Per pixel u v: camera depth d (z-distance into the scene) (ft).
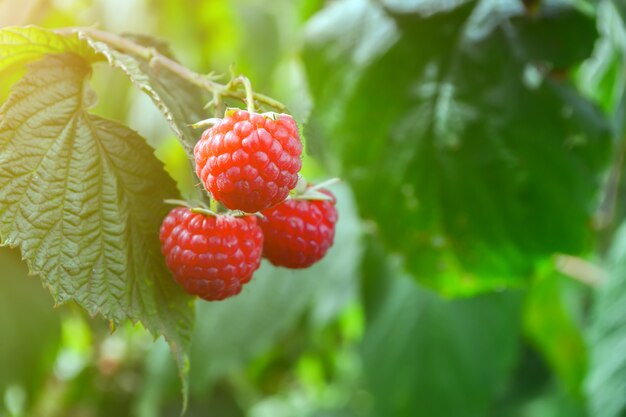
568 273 1.69
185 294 0.91
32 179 0.87
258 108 0.90
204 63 2.03
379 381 1.75
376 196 1.31
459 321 1.73
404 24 1.33
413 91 1.31
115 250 0.88
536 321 1.77
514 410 2.10
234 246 0.88
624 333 1.40
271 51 2.03
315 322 1.83
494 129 1.28
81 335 1.94
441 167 1.29
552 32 1.30
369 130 1.32
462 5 1.33
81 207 0.88
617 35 1.41
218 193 0.86
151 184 0.91
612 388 1.38
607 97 1.48
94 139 0.90
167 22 1.91
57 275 0.86
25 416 1.52
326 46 1.36
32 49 0.90
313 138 0.94
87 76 0.91
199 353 1.67
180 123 0.90
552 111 1.28
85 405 1.93
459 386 1.71
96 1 1.58
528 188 1.28
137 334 1.87
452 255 1.30
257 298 1.69
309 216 0.95
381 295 1.72
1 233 0.85
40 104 0.89
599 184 1.29
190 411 2.01
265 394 2.24
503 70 1.30
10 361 1.42
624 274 1.42
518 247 1.29
